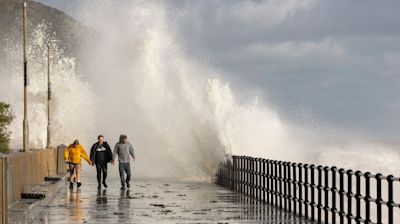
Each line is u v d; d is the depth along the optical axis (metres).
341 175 24.22
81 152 45.59
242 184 41.50
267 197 35.12
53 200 36.28
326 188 26.06
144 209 31.94
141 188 45.03
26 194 31.78
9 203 27.42
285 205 32.03
